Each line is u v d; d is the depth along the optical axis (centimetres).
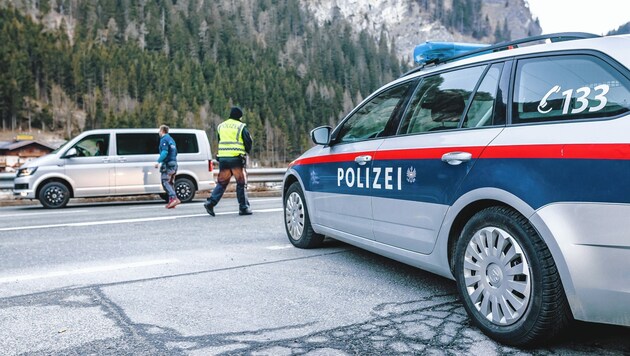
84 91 15175
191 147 1291
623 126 230
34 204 1312
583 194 237
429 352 264
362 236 422
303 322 312
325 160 486
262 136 13538
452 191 312
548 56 284
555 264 249
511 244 271
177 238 634
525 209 259
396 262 480
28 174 1153
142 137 1249
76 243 604
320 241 548
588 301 238
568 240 241
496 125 296
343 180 448
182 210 1023
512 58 306
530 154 264
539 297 253
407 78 408
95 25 18775
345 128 471
